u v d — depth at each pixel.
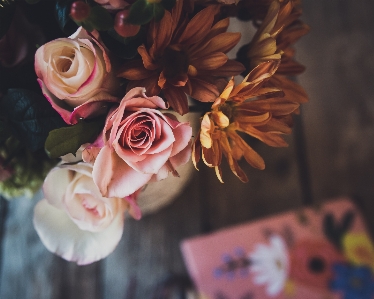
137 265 0.52
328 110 0.60
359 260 0.52
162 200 0.49
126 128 0.30
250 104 0.33
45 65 0.30
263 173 0.57
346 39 0.63
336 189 0.57
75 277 0.51
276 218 0.54
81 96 0.30
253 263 0.51
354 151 0.58
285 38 0.35
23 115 0.32
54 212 0.35
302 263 0.51
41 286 0.51
